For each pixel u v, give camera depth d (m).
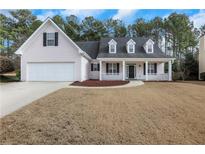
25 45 19.39
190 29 41.91
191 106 8.17
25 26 42.81
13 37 39.75
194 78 29.41
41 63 19.45
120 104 8.43
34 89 12.99
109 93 11.60
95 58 25.86
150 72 25.38
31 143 4.63
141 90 13.29
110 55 24.23
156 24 44.03
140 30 44.50
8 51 39.44
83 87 14.56
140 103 8.70
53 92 11.62
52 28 19.36
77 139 4.80
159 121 6.10
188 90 13.47
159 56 24.05
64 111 7.13
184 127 5.60
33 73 19.53
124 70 23.22
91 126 5.59
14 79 22.17
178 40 41.66
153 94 11.43
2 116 6.46
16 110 7.23
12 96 10.17
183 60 37.56
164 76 23.80
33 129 5.37
